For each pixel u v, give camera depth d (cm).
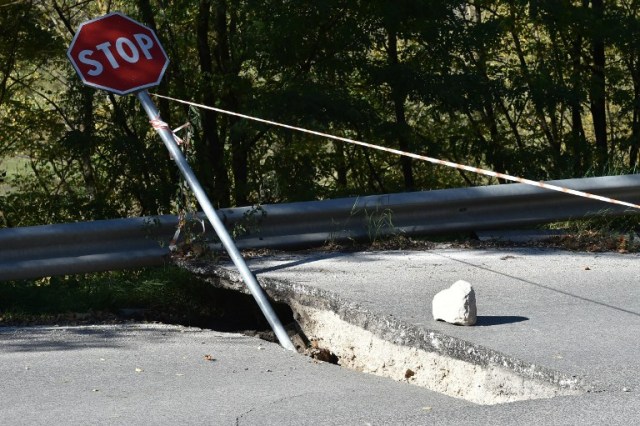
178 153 953
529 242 1066
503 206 1106
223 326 936
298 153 1858
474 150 2011
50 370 672
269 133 1764
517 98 1844
